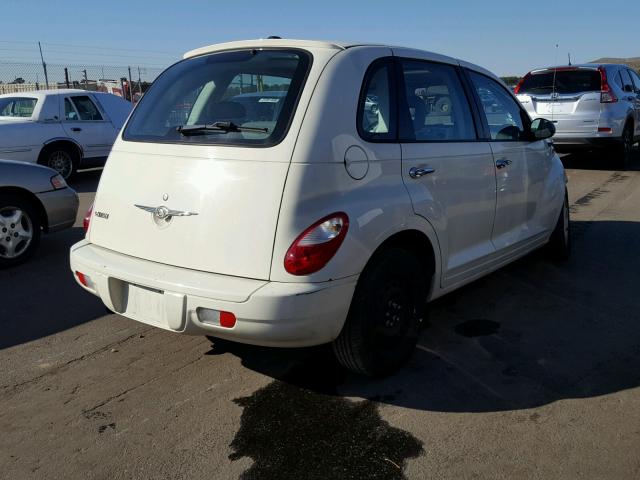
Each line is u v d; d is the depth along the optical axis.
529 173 4.77
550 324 4.31
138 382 3.54
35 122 10.72
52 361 3.82
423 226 3.49
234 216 2.95
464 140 4.00
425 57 3.88
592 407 3.20
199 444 2.93
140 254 3.26
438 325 4.30
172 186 3.16
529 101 11.01
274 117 3.08
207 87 3.49
